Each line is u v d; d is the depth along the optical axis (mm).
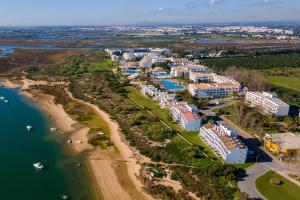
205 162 175500
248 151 185625
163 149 191375
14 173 169250
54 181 162625
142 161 179750
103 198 149000
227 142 180750
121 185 159000
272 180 156875
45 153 191500
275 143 194875
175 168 169875
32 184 159750
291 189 151500
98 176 167125
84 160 183250
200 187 151125
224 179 156000
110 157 186375
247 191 148875
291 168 171250
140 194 151375
